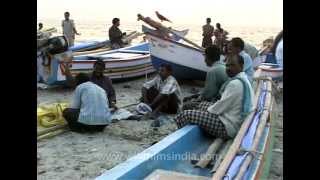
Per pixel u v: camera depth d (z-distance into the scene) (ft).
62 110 28.50
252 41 173.99
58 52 40.45
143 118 31.76
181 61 45.85
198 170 19.61
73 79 41.14
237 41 25.17
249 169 16.20
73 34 62.23
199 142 23.09
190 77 48.08
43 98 37.42
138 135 28.12
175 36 49.26
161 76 33.42
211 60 27.78
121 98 39.88
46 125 27.17
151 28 45.50
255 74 37.81
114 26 60.18
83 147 25.43
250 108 22.56
